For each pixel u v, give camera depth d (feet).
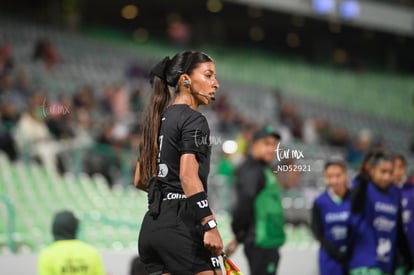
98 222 90.53
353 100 232.73
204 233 34.91
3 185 99.25
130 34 214.07
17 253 74.49
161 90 37.55
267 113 187.01
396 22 252.83
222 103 160.04
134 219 99.40
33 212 93.56
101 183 110.42
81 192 106.11
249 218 60.49
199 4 227.81
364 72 254.88
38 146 106.63
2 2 208.85
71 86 160.04
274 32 264.52
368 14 243.60
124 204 107.24
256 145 60.95
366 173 62.03
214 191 102.22
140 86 171.83
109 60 188.14
